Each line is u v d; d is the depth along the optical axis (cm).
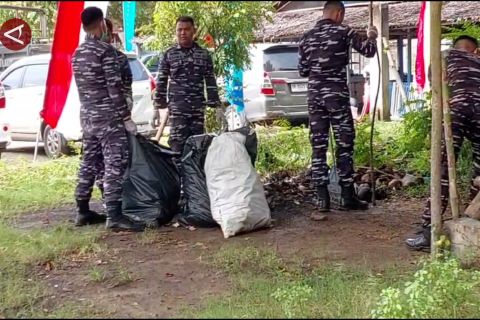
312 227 754
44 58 1380
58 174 1103
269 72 1595
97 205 884
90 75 718
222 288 557
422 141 952
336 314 486
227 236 712
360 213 816
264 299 525
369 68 1784
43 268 621
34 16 1458
